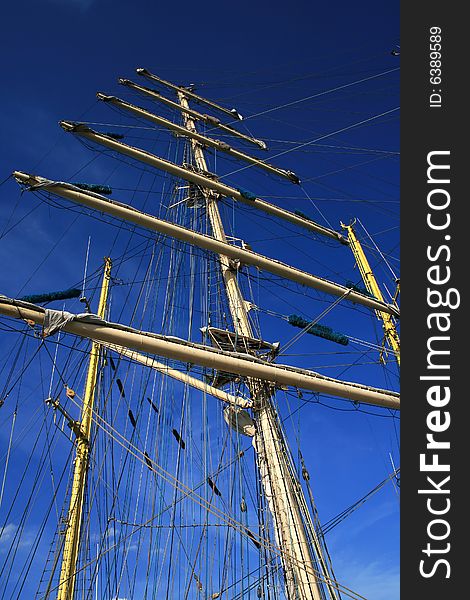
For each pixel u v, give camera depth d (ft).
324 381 50.03
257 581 42.73
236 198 71.31
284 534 43.55
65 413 68.59
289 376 48.91
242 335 56.29
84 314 43.29
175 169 69.26
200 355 46.16
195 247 62.49
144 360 57.57
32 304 42.52
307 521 44.42
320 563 42.11
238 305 60.13
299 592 40.52
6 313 41.68
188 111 85.81
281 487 45.98
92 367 76.79
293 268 61.93
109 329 43.98
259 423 51.03
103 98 75.25
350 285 63.31
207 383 56.59
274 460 47.85
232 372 47.44
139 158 67.46
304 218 72.90
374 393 51.34
